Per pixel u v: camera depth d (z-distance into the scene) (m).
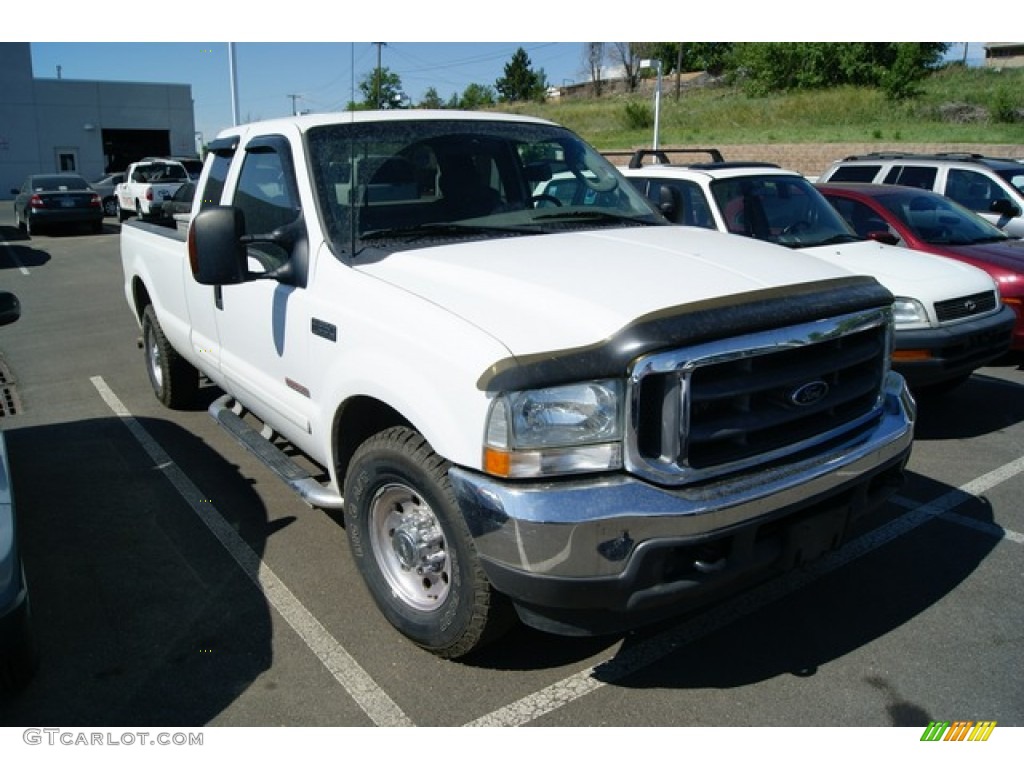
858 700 3.23
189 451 5.89
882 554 4.39
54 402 7.21
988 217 10.22
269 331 4.24
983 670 3.41
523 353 2.82
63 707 3.22
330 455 3.83
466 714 3.18
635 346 2.76
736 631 3.71
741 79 58.78
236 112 19.97
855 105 39.41
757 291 3.09
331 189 3.94
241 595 4.02
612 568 2.76
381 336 3.32
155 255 6.09
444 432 2.96
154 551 4.46
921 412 6.88
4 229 24.66
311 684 3.35
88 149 44.03
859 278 3.47
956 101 37.94
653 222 4.40
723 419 2.93
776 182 7.53
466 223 4.04
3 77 41.31
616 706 3.21
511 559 2.80
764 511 2.92
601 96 79.00
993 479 5.41
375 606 3.92
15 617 2.94
